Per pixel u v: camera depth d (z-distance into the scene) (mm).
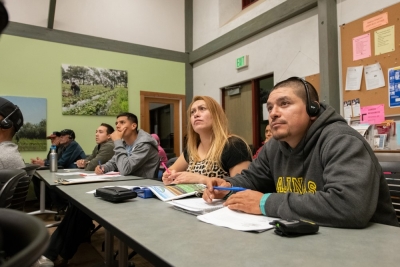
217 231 710
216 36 5031
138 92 5168
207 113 1646
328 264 503
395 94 2592
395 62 2607
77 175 2256
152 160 2553
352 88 2953
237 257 540
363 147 834
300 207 766
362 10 2916
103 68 4852
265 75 4191
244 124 4637
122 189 1172
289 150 1052
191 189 1213
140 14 5262
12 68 4176
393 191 1136
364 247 588
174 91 5527
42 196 3143
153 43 5371
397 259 523
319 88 3322
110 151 3041
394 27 2627
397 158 2537
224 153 1561
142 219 837
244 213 869
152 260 564
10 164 1438
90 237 2451
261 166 1248
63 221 1962
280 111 980
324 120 958
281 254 554
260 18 4090
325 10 3131
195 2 5617
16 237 331
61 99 4496
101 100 4805
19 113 1613
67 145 4039
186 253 561
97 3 4875
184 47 5699
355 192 728
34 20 4367
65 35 4570
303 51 3582
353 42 2967
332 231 703
